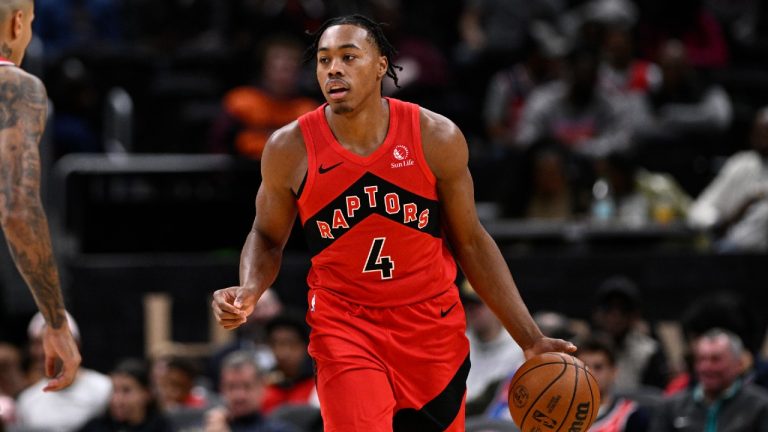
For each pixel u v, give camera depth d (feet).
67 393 81.76
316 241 39.19
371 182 38.29
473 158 106.73
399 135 38.47
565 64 109.70
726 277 89.71
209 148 109.81
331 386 38.06
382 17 116.67
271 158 38.78
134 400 73.61
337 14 120.47
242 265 39.27
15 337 97.60
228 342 90.33
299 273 90.89
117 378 74.08
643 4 126.82
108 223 93.76
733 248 94.22
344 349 38.37
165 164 95.04
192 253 94.32
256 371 71.20
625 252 90.22
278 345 79.36
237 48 124.57
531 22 128.26
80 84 107.04
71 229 94.38
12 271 96.94
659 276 89.92
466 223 40.06
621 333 79.25
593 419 40.34
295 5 122.11
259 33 123.95
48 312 37.76
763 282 89.56
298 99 105.50
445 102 118.32
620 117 105.91
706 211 98.17
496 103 115.14
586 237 90.74
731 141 118.93
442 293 39.68
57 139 104.12
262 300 86.48
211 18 128.88
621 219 93.76
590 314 89.71
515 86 114.73
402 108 38.75
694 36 127.44
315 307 39.37
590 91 105.50
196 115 120.37
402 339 38.99
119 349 90.22
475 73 124.67
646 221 93.81
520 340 40.98
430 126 38.65
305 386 79.20
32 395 82.43
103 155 104.78
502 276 40.70
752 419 65.16
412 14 131.23
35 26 124.06
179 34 128.77
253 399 70.74
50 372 38.50
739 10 144.66
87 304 90.33
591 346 67.41
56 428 80.18
